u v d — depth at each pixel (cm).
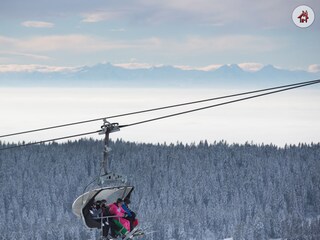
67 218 18575
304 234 17338
